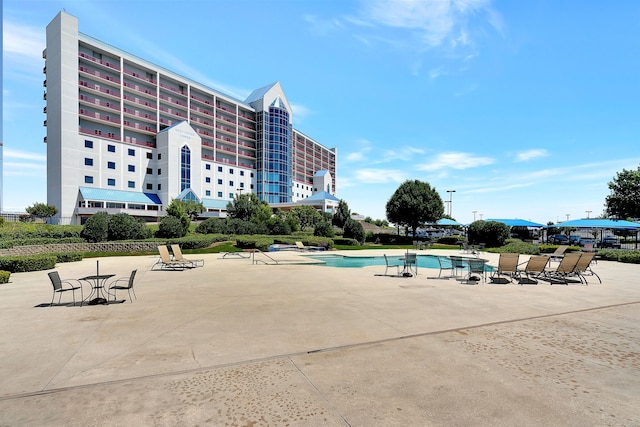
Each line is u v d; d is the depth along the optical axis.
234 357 4.55
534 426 2.97
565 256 10.98
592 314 6.96
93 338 5.31
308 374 4.03
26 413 3.14
